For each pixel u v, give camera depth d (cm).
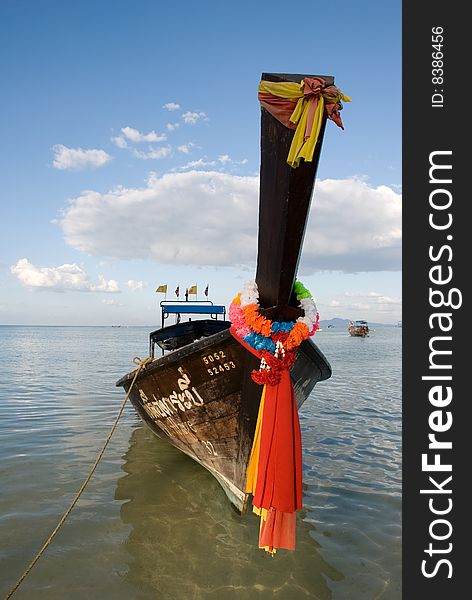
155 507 593
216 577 441
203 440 601
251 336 444
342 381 1844
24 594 408
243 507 559
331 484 679
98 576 439
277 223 383
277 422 428
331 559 476
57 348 4328
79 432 977
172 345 1070
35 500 609
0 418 1109
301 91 334
